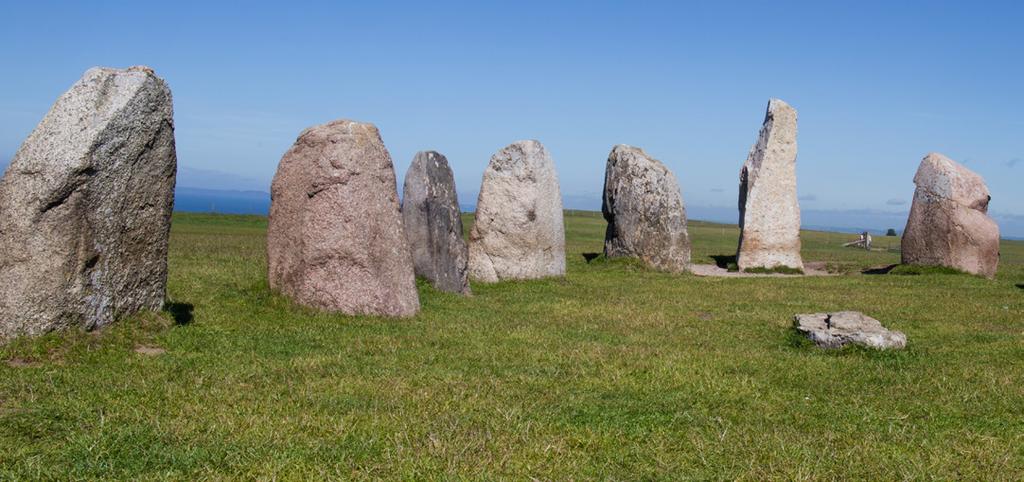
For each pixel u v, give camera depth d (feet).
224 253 78.23
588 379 33.24
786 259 96.89
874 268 98.53
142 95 37.42
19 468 21.25
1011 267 105.91
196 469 21.83
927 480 23.06
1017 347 43.93
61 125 35.29
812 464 23.84
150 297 39.68
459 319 48.21
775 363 37.96
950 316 56.49
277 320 44.50
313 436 24.80
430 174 62.13
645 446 25.00
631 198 91.86
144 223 38.50
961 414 29.81
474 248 75.77
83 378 30.40
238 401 28.19
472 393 30.32
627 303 58.95
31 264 34.30
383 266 48.14
